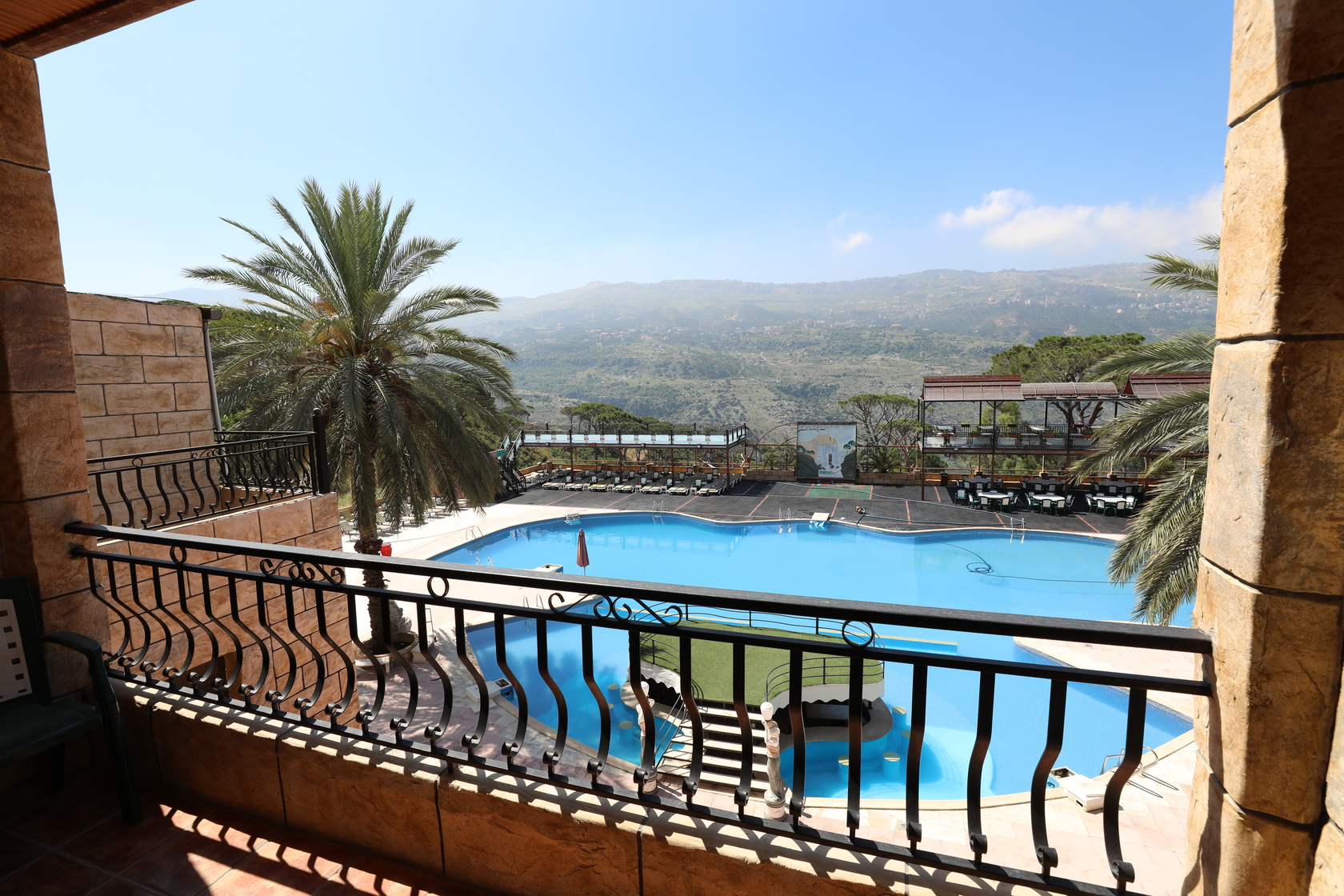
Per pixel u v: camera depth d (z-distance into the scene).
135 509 8.96
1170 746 10.62
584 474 35.84
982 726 1.68
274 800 2.62
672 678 13.23
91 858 2.48
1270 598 1.28
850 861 1.83
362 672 13.28
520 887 2.20
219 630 7.35
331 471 11.68
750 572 22.27
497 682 13.20
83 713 2.66
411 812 2.34
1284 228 1.20
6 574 3.02
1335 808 1.23
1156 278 10.99
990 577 21.02
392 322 13.13
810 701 12.73
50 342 3.11
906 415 44.47
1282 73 1.19
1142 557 9.89
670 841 1.96
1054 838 8.66
